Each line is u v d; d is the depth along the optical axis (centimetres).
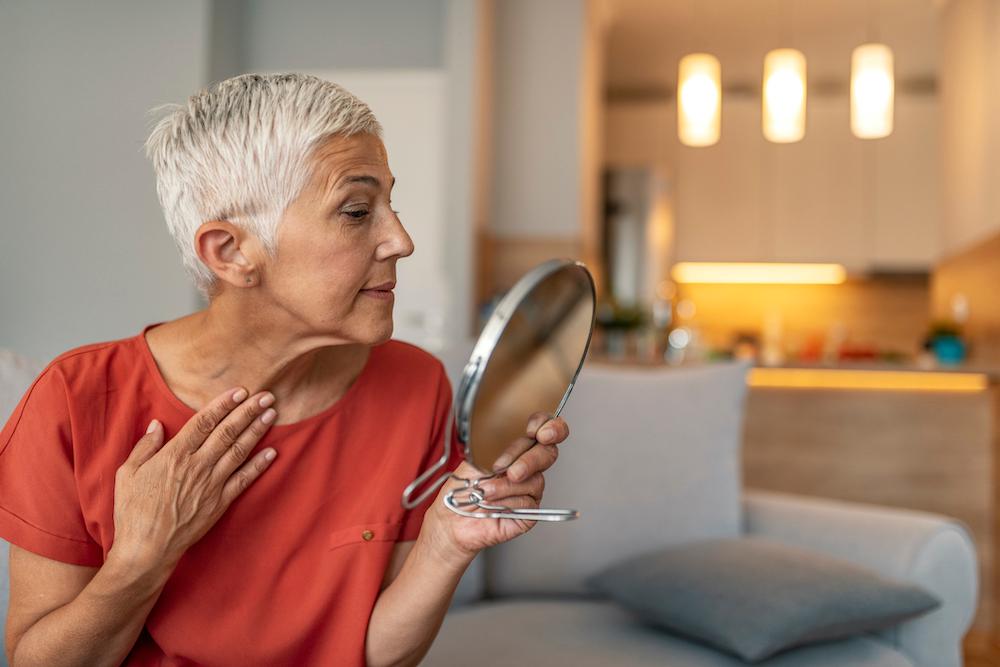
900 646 179
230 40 462
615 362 431
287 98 88
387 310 93
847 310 670
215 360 98
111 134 432
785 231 643
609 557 195
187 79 432
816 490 395
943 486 384
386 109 477
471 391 73
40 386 97
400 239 90
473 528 92
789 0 544
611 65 645
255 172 87
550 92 475
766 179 646
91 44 434
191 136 90
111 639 92
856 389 393
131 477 89
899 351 662
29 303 432
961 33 482
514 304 73
